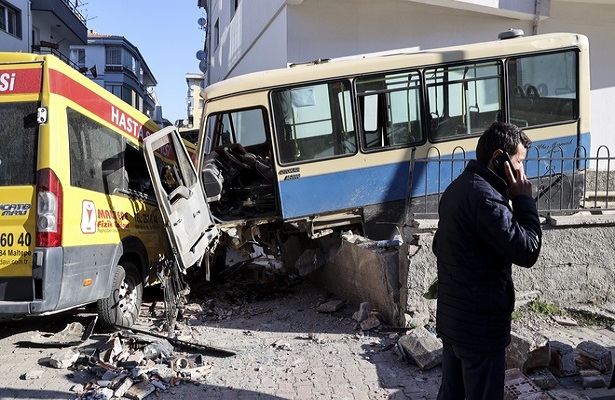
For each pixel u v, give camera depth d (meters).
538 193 7.55
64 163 4.94
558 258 5.87
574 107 7.87
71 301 4.97
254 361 4.99
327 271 7.58
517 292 5.81
